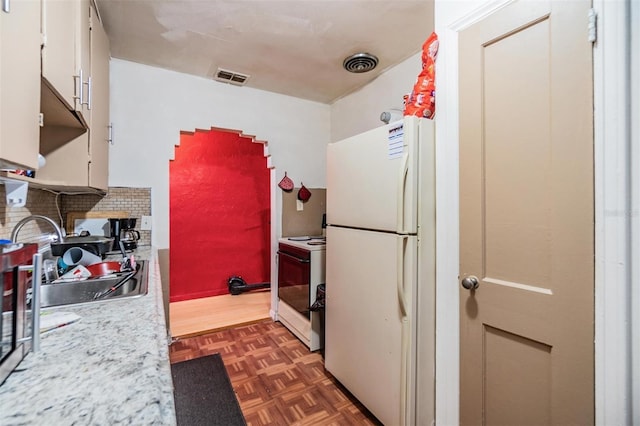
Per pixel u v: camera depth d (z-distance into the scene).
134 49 2.21
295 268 2.73
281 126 3.08
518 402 1.16
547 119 1.07
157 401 0.55
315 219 3.28
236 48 2.20
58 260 1.53
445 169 1.41
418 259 1.45
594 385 0.96
